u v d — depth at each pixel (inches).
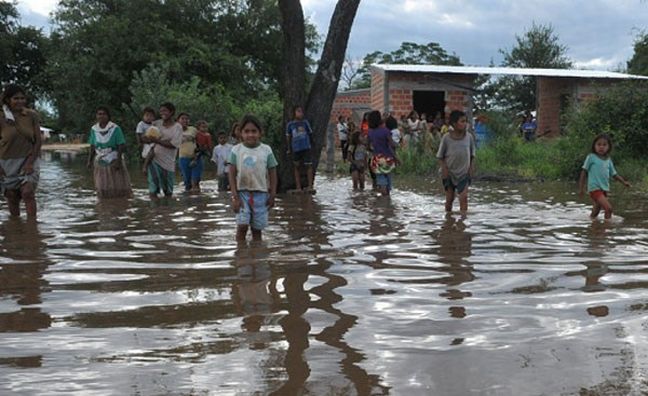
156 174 458.0
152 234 269.7
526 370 107.8
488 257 211.8
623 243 240.8
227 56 1336.1
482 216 329.1
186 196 465.4
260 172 260.5
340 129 924.6
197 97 1090.7
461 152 349.1
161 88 1074.7
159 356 116.2
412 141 826.2
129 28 1317.7
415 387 100.8
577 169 632.4
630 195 449.7
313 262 203.8
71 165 1035.9
